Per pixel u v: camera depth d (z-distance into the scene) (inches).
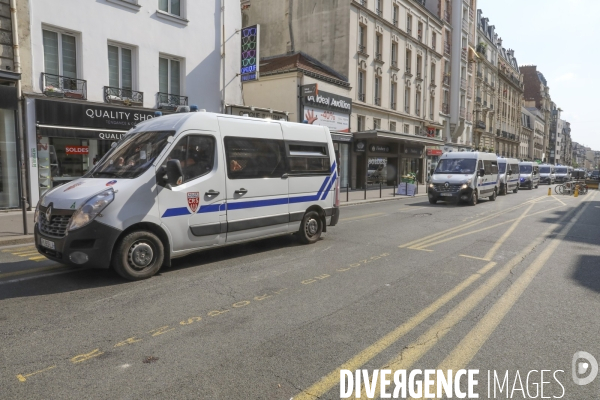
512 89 2613.2
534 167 1387.8
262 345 147.4
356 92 1029.8
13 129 475.8
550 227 445.4
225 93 692.7
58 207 211.3
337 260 278.8
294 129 319.0
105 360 134.6
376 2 1092.5
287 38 1091.9
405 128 1282.0
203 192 249.1
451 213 574.9
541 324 170.9
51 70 500.1
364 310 184.4
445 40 1555.1
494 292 213.0
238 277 233.5
